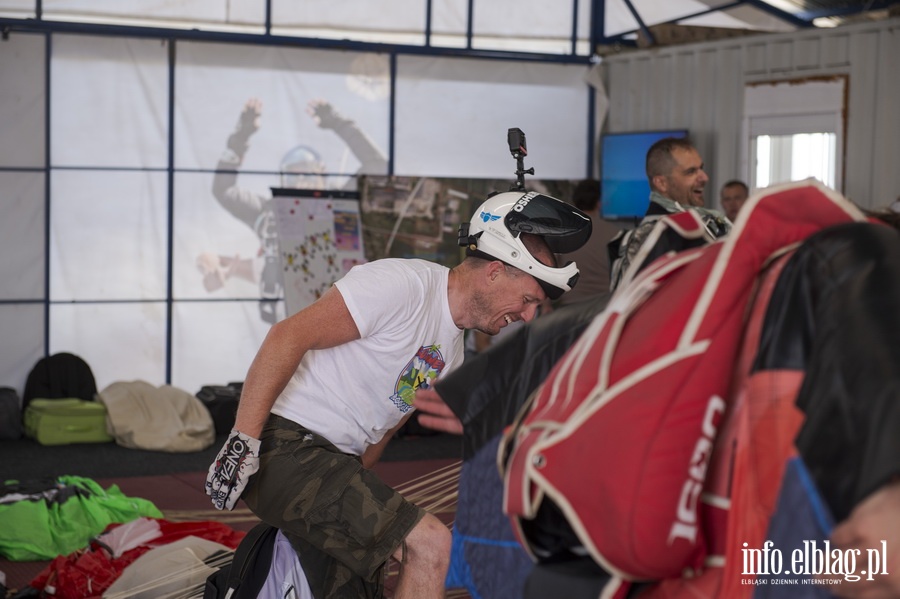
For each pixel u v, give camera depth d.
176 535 3.80
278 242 7.74
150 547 3.66
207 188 8.05
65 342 7.77
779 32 7.93
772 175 8.02
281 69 8.20
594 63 9.12
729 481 1.10
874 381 0.92
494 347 1.41
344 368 2.34
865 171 7.42
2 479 5.86
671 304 1.14
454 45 8.75
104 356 7.86
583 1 9.09
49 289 7.71
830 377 0.97
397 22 8.55
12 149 7.57
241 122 8.11
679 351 1.09
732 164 8.36
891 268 0.99
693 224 1.30
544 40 9.00
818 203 1.13
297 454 2.31
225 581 2.46
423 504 3.20
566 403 1.16
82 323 7.80
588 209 6.62
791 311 1.06
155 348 7.98
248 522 4.75
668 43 8.72
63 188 7.72
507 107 8.91
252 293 8.19
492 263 2.23
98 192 7.80
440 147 8.73
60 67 7.66
